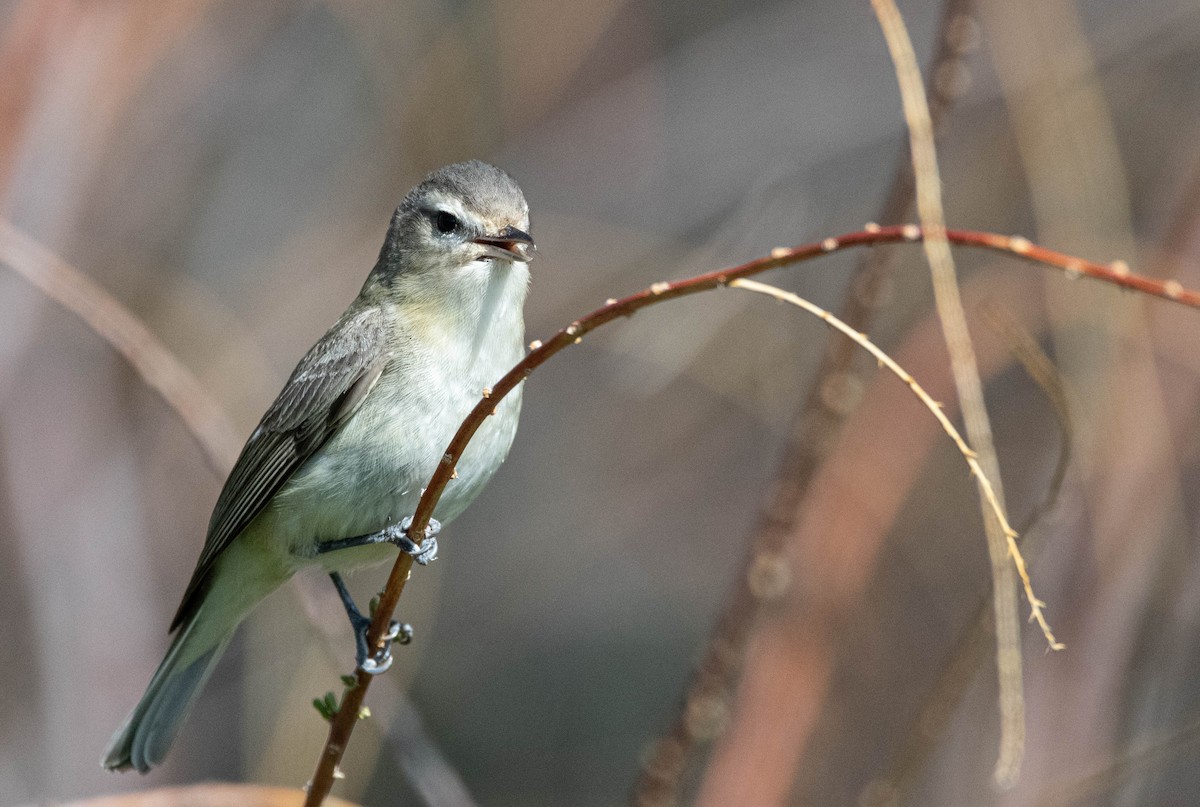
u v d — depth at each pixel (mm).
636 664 13891
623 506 14219
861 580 9180
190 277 13672
